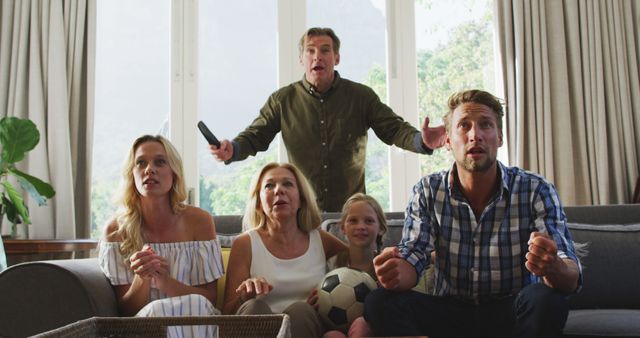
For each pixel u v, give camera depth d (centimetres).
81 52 349
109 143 365
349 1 377
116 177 363
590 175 349
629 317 194
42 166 335
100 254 186
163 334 114
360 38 375
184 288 177
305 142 264
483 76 379
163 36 371
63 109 339
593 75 353
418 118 372
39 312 164
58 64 342
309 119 264
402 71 371
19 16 346
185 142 361
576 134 354
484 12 381
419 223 176
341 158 262
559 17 357
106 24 369
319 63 256
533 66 354
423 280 206
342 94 264
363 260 199
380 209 206
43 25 344
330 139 262
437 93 377
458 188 175
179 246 188
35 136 303
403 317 158
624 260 227
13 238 300
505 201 171
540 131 348
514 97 353
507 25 357
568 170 346
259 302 165
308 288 191
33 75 340
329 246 208
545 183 171
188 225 195
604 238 233
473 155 162
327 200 262
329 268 202
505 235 171
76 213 346
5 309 164
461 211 174
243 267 191
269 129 271
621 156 351
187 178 359
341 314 176
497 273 171
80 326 108
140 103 368
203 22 371
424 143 220
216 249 193
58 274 165
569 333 191
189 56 365
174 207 192
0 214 299
